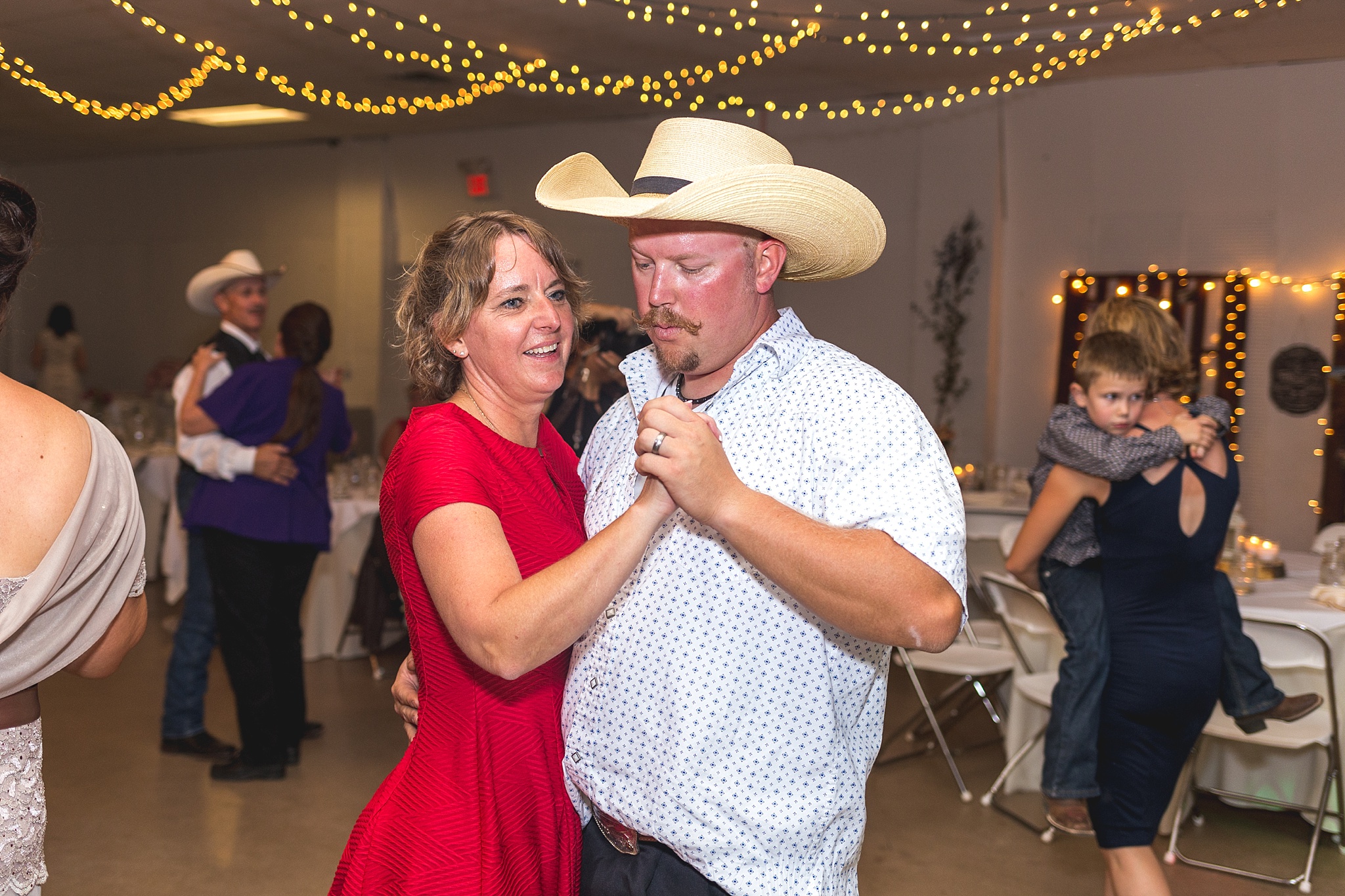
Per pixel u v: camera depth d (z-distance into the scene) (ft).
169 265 35.91
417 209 31.68
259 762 13.29
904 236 25.93
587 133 28.71
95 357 37.70
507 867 4.57
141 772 13.48
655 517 4.03
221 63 19.61
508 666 4.07
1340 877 11.02
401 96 25.89
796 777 4.41
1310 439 21.59
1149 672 7.95
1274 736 10.90
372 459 20.25
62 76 24.43
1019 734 13.16
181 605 22.25
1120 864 8.14
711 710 4.41
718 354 4.58
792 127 26.73
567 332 4.90
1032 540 8.49
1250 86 21.88
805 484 4.41
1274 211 21.85
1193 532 7.87
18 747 4.67
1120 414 8.09
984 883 10.80
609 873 4.81
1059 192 24.21
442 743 4.66
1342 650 11.27
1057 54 20.77
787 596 4.37
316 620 18.52
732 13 18.26
